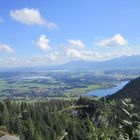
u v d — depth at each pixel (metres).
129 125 11.88
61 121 146.12
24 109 171.62
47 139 141.12
